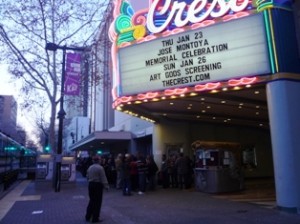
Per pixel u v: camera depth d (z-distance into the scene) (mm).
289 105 11438
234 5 12461
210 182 16297
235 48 12320
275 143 11445
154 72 14055
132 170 17984
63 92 20406
